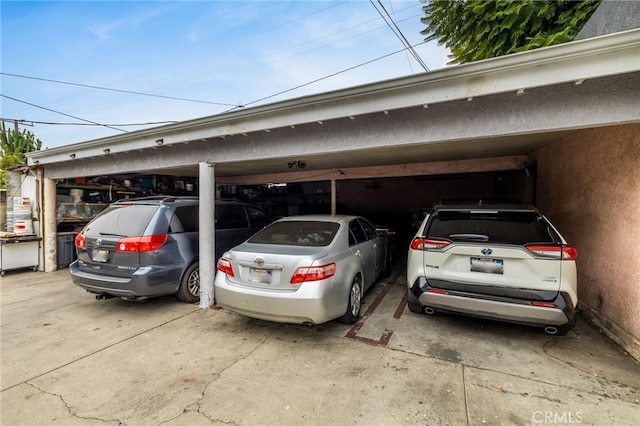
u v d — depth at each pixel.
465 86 2.83
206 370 2.80
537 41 5.19
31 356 3.08
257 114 3.82
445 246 3.33
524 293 2.97
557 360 2.90
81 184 7.55
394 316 4.04
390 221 9.90
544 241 3.01
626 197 3.15
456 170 6.51
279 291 3.19
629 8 2.99
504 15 5.51
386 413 2.21
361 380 2.62
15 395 2.45
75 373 2.77
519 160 6.05
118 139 5.11
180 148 4.86
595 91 2.57
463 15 6.34
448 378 2.63
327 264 3.25
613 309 3.34
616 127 3.31
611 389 2.45
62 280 6.17
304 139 3.86
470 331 3.56
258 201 11.83
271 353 3.10
